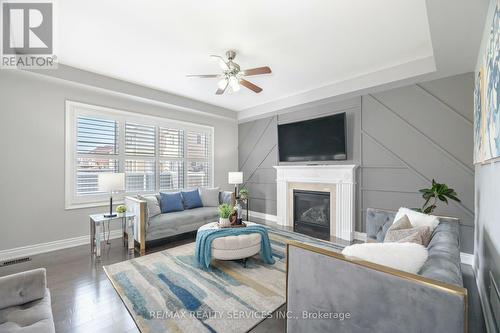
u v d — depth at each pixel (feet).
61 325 5.63
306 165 14.82
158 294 6.95
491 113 4.91
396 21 7.45
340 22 7.52
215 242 8.57
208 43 8.82
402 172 11.35
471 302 6.91
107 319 5.87
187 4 6.68
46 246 10.69
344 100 13.43
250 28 7.86
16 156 10.06
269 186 17.62
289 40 8.59
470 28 6.40
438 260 4.00
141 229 10.52
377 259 3.93
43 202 10.69
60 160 11.18
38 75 10.07
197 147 17.40
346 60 10.18
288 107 15.17
